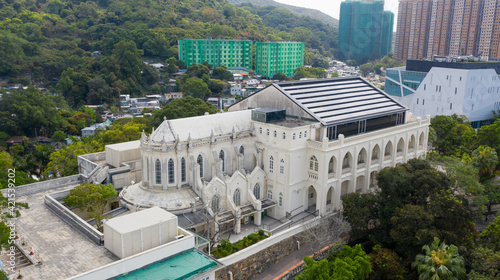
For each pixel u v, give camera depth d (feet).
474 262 229.04
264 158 297.33
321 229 269.64
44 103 593.01
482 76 563.48
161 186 262.47
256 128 299.99
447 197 247.91
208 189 258.57
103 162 333.83
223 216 261.85
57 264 191.11
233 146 288.30
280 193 289.53
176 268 185.78
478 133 434.30
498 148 405.18
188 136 265.95
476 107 574.56
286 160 280.72
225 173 281.74
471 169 311.47
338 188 297.33
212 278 193.47
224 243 232.53
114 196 263.49
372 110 337.31
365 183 322.55
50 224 236.43
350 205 268.62
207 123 283.79
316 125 292.20
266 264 249.96
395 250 254.68
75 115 631.56
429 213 245.04
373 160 330.54
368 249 280.92
